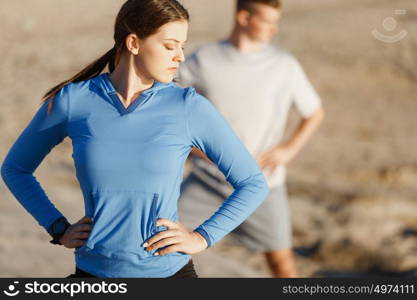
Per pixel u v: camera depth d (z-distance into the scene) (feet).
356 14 229.45
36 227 41.27
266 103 30.99
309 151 100.17
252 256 55.83
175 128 16.12
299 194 77.82
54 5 226.17
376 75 156.46
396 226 65.16
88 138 16.06
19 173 17.20
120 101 16.19
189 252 16.11
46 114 16.60
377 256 59.00
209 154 16.84
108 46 163.32
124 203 15.92
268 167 31.40
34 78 129.29
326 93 141.18
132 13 15.75
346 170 90.68
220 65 30.86
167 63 15.88
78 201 52.85
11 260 33.68
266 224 31.53
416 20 218.79
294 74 31.42
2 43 165.68
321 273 56.34
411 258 58.59
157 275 16.19
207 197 31.35
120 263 16.05
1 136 88.12
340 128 116.37
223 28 199.31
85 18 209.05
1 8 211.00
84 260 16.47
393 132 116.57
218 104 30.99
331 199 75.61
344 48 175.01
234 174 16.96
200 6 241.76
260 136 31.22
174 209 16.39
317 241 62.28
